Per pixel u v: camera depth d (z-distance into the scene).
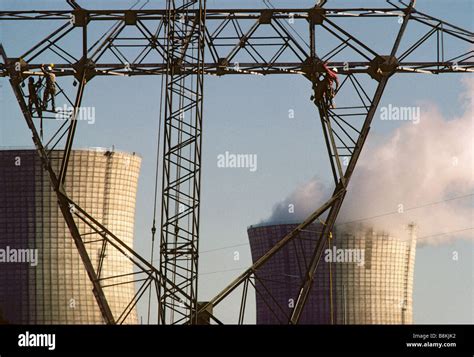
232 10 64.62
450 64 65.81
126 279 181.38
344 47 65.38
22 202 183.62
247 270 63.62
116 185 181.88
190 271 63.62
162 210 64.31
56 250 182.75
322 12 64.50
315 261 63.31
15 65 64.00
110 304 178.12
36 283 181.75
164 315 62.53
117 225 181.62
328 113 64.88
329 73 64.31
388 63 64.75
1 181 184.00
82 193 179.75
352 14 64.88
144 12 64.38
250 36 64.88
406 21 64.94
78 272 182.25
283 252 196.75
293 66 65.31
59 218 183.00
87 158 179.62
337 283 196.25
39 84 64.31
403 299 199.88
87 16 64.12
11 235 183.50
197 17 64.38
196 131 64.56
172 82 65.19
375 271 197.00
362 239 197.00
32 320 180.75
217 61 66.00
